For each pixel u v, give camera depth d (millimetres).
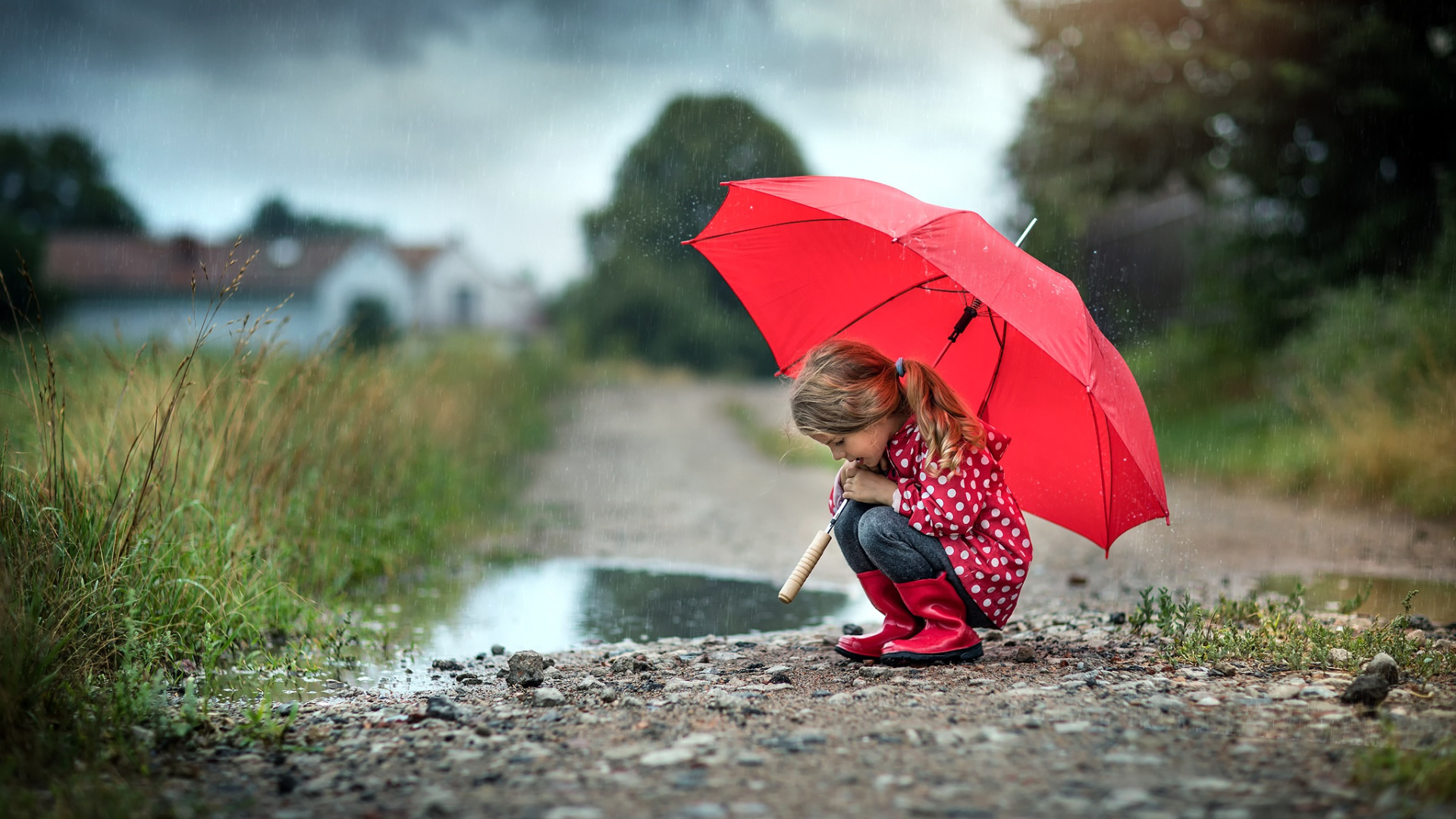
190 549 4254
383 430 7078
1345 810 2129
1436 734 2625
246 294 44469
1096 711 2918
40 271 35062
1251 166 13414
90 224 54812
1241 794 2236
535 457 12867
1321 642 3637
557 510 8875
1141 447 3186
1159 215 20031
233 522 4762
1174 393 14812
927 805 2213
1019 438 3740
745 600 5508
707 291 39969
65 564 3564
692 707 3072
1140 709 2930
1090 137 14352
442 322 54375
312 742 2824
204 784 2473
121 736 2775
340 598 5219
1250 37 12461
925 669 3484
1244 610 4328
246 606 4293
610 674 3689
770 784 2365
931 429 3391
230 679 3725
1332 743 2586
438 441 8828
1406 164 12445
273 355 5656
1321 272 13461
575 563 6574
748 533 7836
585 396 23141
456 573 6137
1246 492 9617
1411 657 3492
